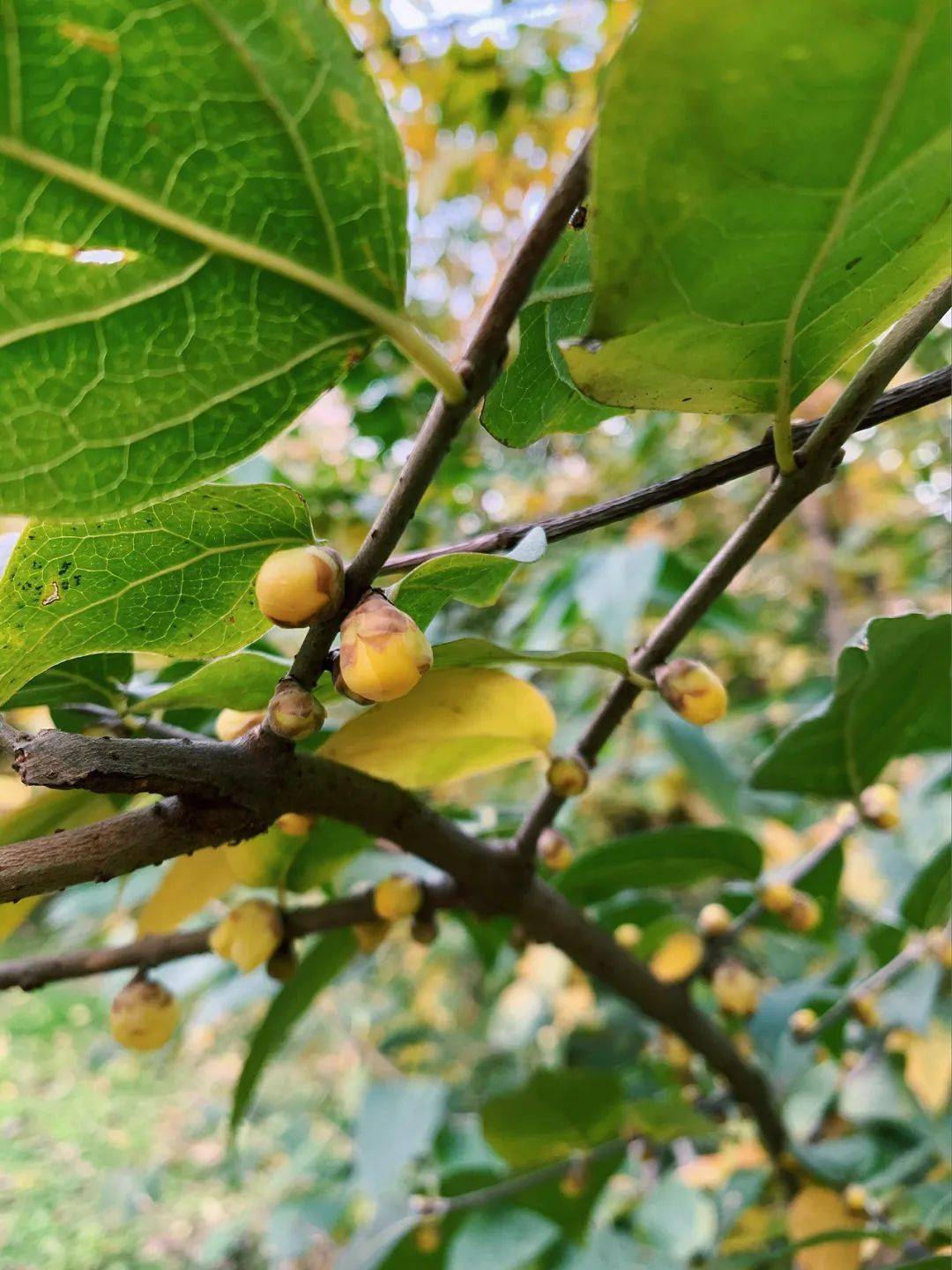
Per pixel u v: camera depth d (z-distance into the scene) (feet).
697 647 1.91
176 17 0.19
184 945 0.48
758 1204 0.80
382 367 0.99
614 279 0.23
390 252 0.22
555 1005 1.12
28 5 0.18
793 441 0.33
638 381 0.27
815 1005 0.74
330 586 0.26
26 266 0.21
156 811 0.29
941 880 0.60
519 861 0.45
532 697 0.40
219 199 0.21
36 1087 2.26
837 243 0.23
